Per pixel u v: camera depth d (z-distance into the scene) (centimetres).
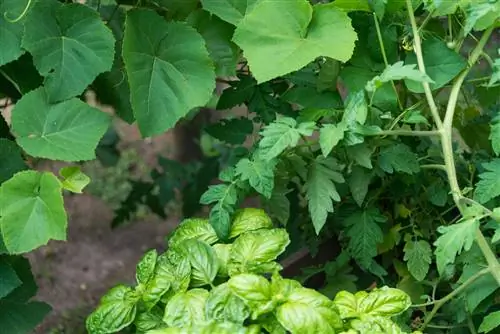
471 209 121
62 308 212
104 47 125
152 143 291
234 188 130
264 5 127
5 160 126
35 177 121
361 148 129
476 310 131
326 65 136
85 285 224
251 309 114
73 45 124
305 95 138
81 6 125
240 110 266
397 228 145
